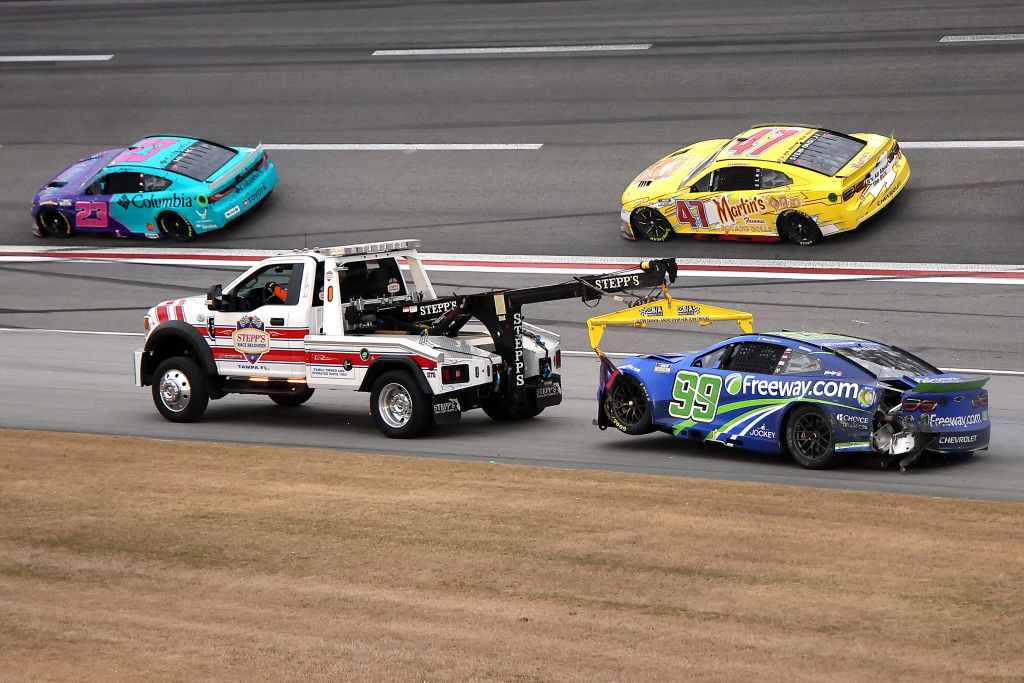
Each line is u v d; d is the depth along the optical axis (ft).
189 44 406.41
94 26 435.53
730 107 310.04
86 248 293.23
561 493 129.39
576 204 282.97
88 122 358.84
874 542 107.76
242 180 291.17
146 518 122.93
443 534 114.93
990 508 118.32
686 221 256.73
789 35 345.10
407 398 160.97
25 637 92.53
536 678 82.43
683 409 150.10
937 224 249.55
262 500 128.88
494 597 98.07
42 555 112.47
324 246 274.36
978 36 324.60
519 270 253.65
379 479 137.49
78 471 143.95
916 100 297.94
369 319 168.55
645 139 302.66
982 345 196.54
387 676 83.56
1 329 239.50
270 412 184.14
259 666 85.87
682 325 221.66
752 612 92.48
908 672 80.79
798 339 142.92
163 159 294.66
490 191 293.84
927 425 133.08
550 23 382.83
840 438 135.54
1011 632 86.58
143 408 185.26
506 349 166.20
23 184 328.49
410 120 334.44
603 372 158.51
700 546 108.58
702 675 81.71
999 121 283.79
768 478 135.54
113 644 90.68
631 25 371.35
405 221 284.61
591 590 98.84
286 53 388.16
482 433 165.27
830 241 250.16
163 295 255.50
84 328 238.27
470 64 360.89
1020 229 243.40
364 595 99.50
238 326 171.83
